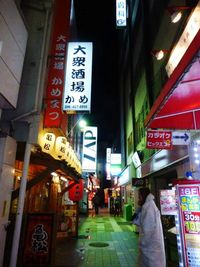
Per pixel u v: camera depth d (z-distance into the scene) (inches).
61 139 345.7
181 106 208.8
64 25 380.2
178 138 301.7
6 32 225.3
